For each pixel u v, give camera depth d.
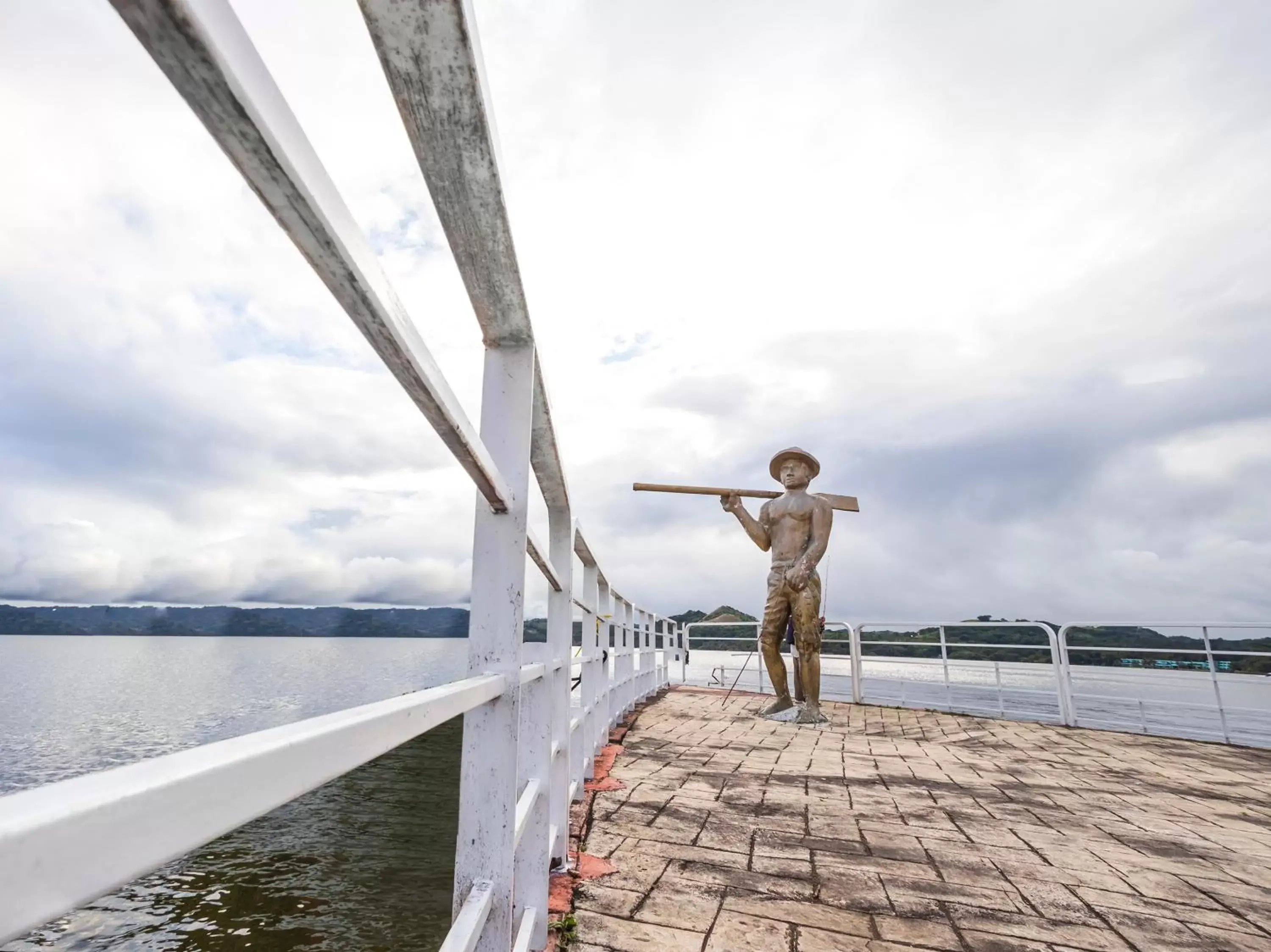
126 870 0.29
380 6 0.62
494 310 1.27
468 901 1.10
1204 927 2.27
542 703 1.88
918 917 2.29
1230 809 3.77
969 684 7.56
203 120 0.40
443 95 0.73
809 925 2.20
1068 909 2.38
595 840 2.90
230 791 0.38
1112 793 4.07
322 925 3.26
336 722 0.54
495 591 1.30
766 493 7.59
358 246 0.52
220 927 3.19
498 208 0.95
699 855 2.78
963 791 4.01
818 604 6.80
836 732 6.07
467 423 0.89
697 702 7.89
